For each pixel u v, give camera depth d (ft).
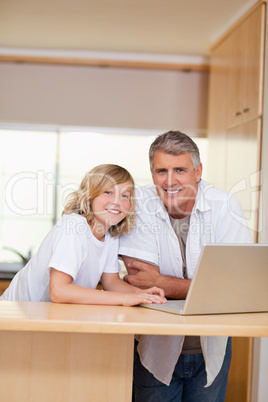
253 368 9.93
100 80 16.35
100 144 16.84
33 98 16.25
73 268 5.41
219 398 6.31
